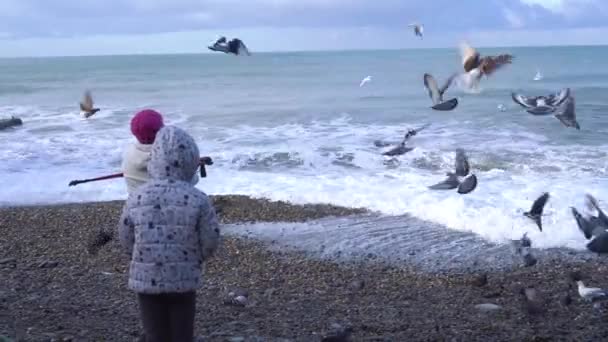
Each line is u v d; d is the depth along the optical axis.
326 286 10.05
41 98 43.44
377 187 16.05
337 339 6.76
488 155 19.48
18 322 7.62
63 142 23.03
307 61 111.06
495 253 11.55
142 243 4.61
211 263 11.19
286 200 15.15
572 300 9.24
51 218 13.98
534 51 144.75
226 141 22.95
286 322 8.11
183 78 66.31
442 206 14.11
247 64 107.19
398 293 9.72
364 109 31.78
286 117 29.77
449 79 6.96
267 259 11.37
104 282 9.91
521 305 9.04
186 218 4.62
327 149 20.66
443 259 11.29
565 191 15.19
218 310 8.61
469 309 8.94
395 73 63.03
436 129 24.58
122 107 36.19
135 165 6.06
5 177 17.73
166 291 4.59
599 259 11.18
